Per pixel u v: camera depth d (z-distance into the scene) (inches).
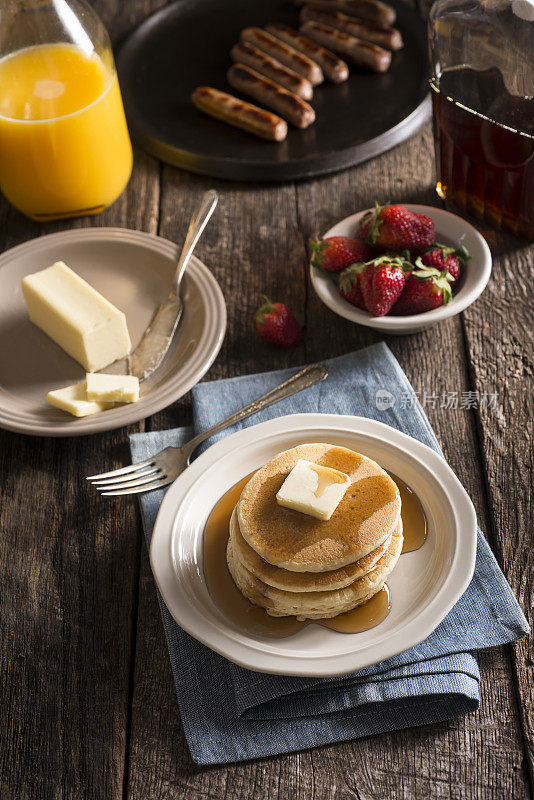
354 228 42.1
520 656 34.3
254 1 53.7
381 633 33.1
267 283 43.8
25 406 39.6
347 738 33.2
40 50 42.5
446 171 44.5
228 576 34.5
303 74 48.8
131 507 38.0
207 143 47.4
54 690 34.6
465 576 33.4
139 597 36.1
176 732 33.7
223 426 38.3
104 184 44.8
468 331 41.7
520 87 40.3
